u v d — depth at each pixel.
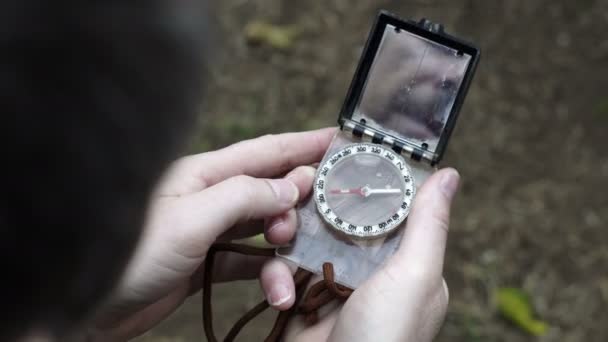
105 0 0.24
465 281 1.06
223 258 0.71
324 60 1.21
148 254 0.60
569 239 1.09
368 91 0.66
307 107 1.18
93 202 0.25
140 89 0.25
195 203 0.61
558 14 1.23
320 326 0.65
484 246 1.08
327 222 0.64
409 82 0.66
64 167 0.24
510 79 1.19
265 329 1.02
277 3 1.25
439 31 0.65
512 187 1.12
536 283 1.06
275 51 1.22
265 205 0.62
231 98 1.18
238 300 1.03
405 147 0.66
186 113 0.27
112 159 0.25
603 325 1.04
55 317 0.26
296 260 0.64
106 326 0.62
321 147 0.69
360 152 0.65
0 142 0.23
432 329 0.61
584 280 1.07
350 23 1.24
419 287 0.60
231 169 0.67
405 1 1.24
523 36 1.22
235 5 1.25
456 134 1.15
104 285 0.27
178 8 0.26
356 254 0.64
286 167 0.69
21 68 0.23
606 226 1.09
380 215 0.64
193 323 1.02
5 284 0.25
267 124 1.16
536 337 1.03
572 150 1.14
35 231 0.24
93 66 0.24
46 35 0.23
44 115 0.23
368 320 0.59
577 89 1.18
